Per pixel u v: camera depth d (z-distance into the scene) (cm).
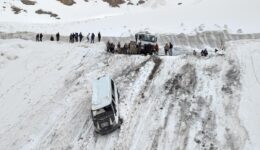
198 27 4272
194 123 2138
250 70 2550
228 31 4075
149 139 2077
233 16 4600
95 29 4656
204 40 3972
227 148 1931
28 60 3238
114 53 3162
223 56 2823
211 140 1998
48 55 3288
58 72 2988
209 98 2331
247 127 2020
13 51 3350
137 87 2548
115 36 4272
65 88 2739
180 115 2220
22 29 4866
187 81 2552
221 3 5325
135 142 2072
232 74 2545
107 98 2161
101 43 3559
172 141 2041
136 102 2389
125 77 2700
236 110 2172
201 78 2561
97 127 2133
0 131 2427
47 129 2339
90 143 2133
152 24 4662
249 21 4334
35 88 2830
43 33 4553
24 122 2464
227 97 2306
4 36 4228
